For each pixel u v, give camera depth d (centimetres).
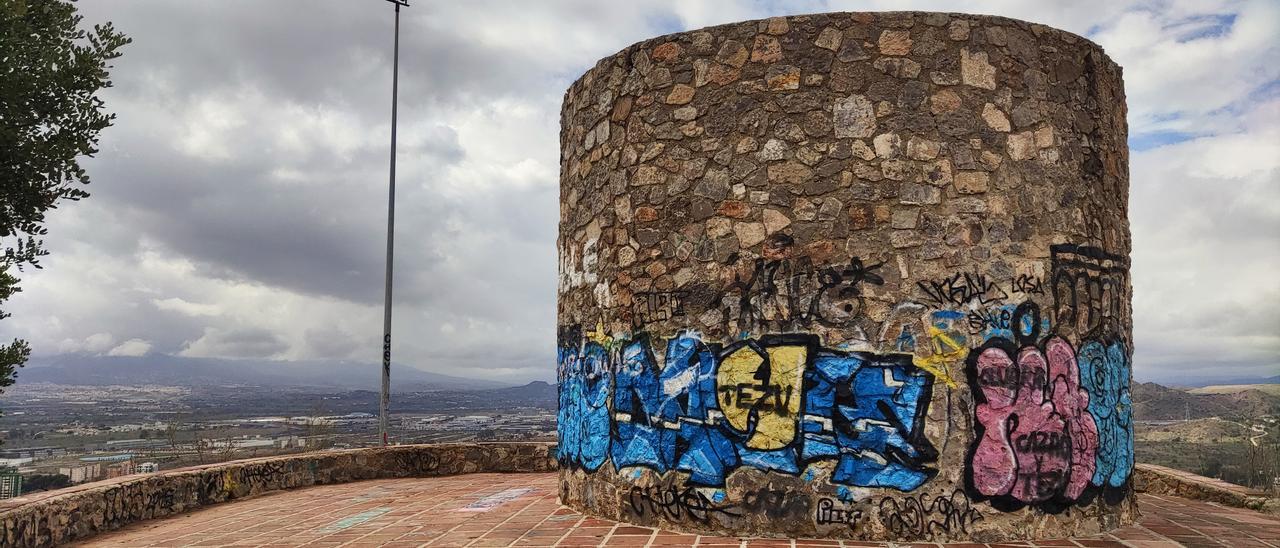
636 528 706
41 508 734
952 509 645
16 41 786
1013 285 673
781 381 668
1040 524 660
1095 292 712
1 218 775
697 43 726
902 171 671
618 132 771
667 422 705
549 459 1275
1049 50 713
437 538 689
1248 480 1199
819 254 671
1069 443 678
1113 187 751
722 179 702
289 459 1120
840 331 662
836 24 691
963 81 683
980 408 656
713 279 696
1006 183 682
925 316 659
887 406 652
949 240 666
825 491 652
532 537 679
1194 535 679
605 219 780
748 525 664
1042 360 675
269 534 755
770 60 699
